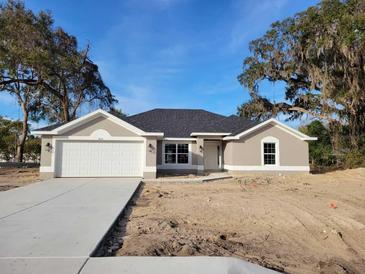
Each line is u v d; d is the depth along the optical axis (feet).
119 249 16.44
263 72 87.25
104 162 53.72
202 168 67.36
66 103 84.33
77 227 19.24
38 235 17.38
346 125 75.31
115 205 27.25
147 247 16.22
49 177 52.01
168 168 68.18
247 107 97.14
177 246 16.89
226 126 74.33
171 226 22.00
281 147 65.36
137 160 54.29
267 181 52.26
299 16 76.74
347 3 66.33
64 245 15.57
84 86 90.17
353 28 61.05
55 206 26.68
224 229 22.47
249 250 18.01
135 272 12.44
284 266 15.70
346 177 57.31
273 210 28.07
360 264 17.47
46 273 12.20
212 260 13.96
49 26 74.95
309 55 71.72
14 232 18.02
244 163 64.13
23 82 76.79
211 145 72.54
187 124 76.84
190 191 40.01
